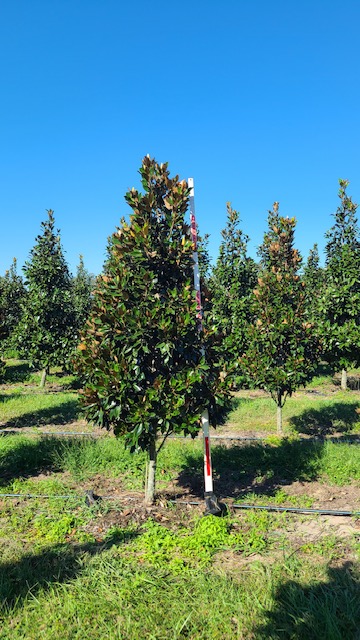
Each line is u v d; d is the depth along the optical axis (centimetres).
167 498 629
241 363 965
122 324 544
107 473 750
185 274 606
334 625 337
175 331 537
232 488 681
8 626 357
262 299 980
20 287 2503
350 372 1920
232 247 1571
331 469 727
